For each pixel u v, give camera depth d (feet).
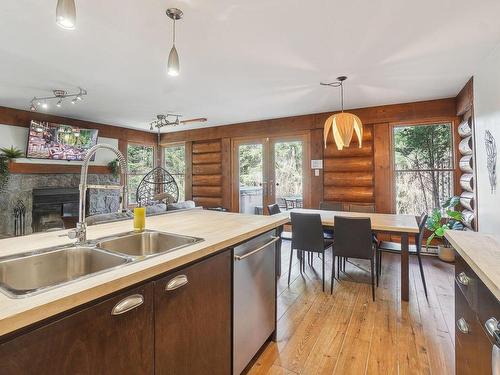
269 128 19.11
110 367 3.04
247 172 20.29
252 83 12.05
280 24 7.47
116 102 15.03
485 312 3.21
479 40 8.39
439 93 13.56
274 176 19.21
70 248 4.39
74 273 4.39
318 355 6.42
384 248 10.28
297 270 12.32
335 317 8.14
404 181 15.61
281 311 8.53
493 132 9.25
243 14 7.01
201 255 4.25
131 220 7.03
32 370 2.41
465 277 3.93
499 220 8.93
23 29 7.69
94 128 19.92
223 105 15.67
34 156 16.74
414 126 15.39
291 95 13.78
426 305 8.84
